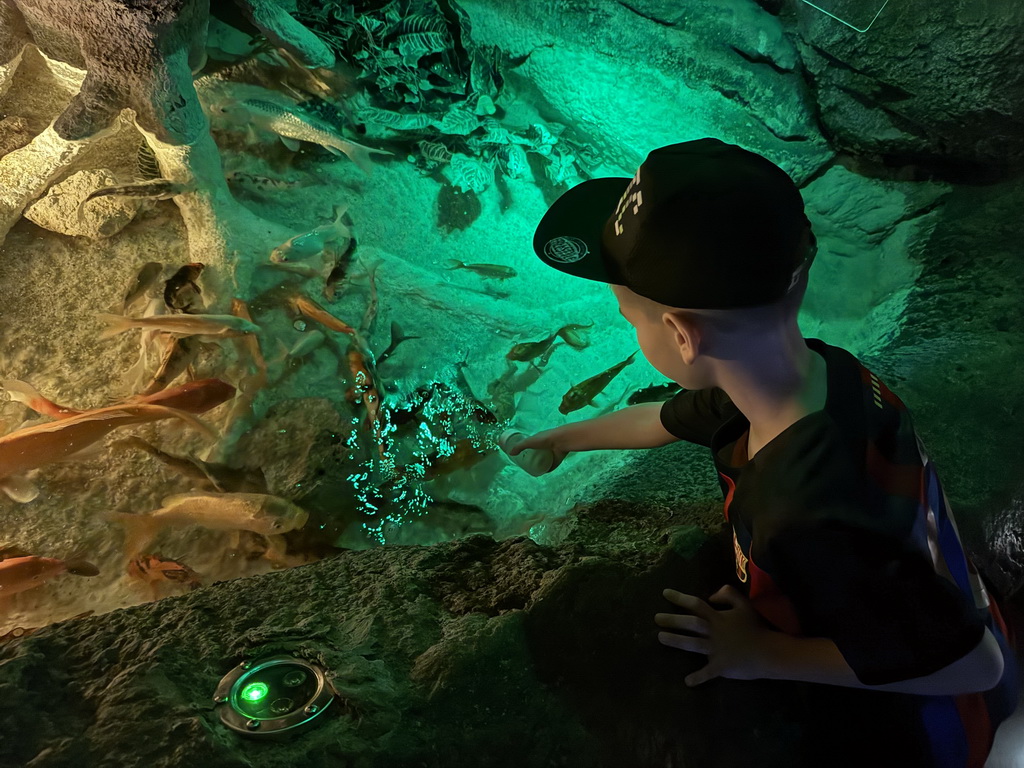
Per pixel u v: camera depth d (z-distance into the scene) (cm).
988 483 216
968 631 113
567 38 384
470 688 138
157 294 338
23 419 307
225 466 293
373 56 371
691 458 245
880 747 151
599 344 376
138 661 139
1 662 137
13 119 375
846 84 384
